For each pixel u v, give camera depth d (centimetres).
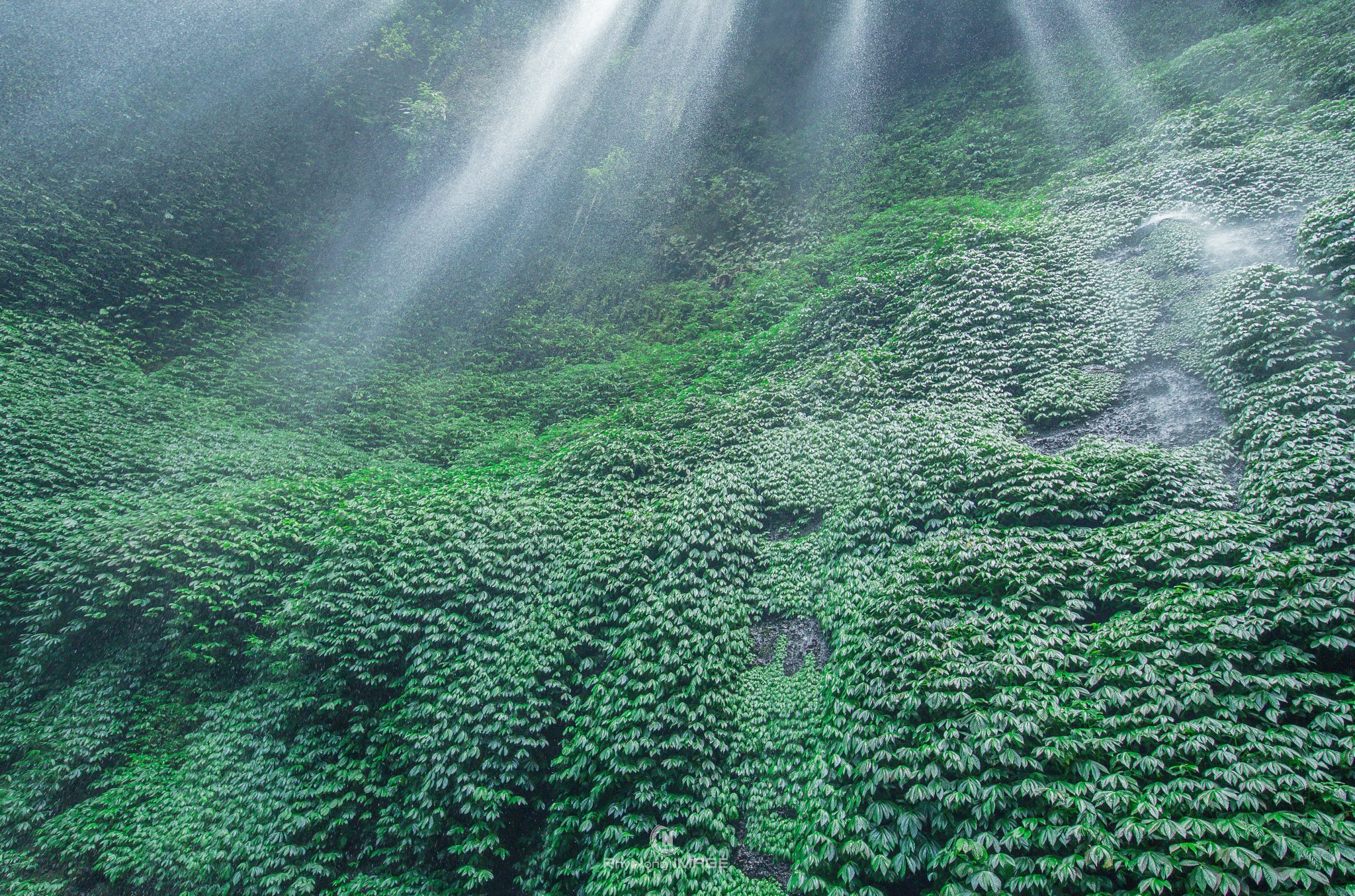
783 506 1581
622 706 1229
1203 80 2786
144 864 1172
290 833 1195
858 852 883
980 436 1451
